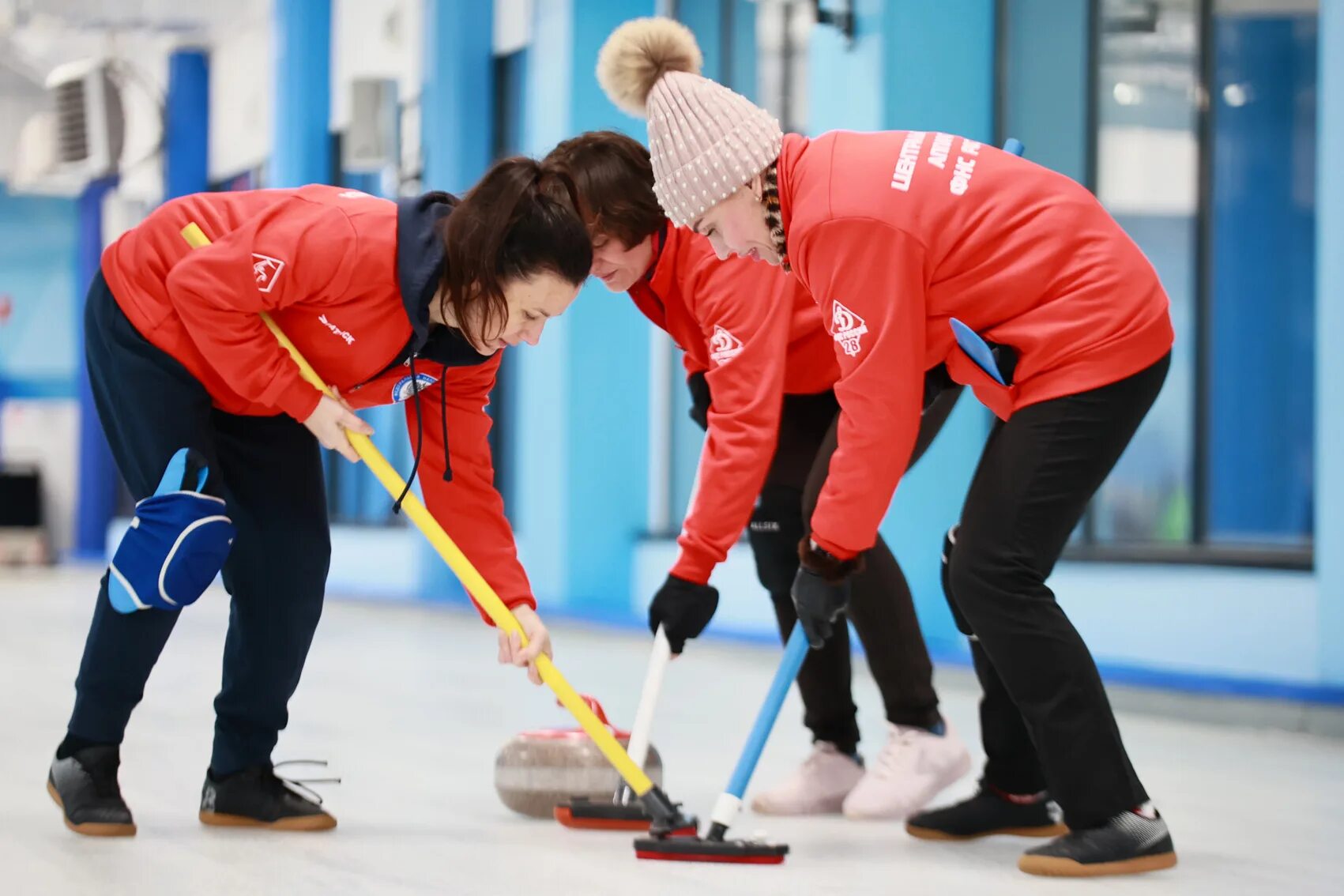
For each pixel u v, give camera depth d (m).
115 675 5.52
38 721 9.11
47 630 16.86
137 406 5.34
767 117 5.09
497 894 4.74
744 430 5.73
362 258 5.16
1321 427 10.38
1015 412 5.12
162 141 31.42
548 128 18.83
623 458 18.94
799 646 5.41
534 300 4.93
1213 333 13.26
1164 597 11.92
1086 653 5.11
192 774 7.20
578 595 18.72
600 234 5.56
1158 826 5.22
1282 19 15.05
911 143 5.08
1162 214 14.27
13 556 36.31
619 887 4.87
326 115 25.88
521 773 6.18
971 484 5.28
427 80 22.02
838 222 4.87
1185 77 13.94
